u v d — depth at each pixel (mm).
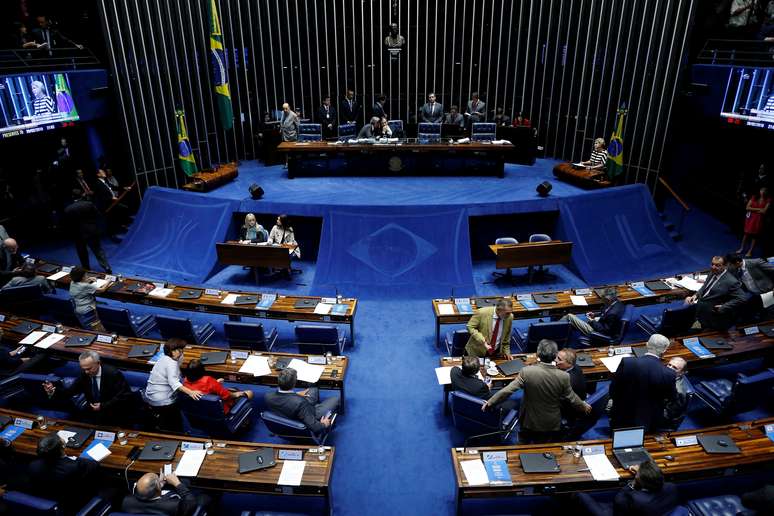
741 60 11180
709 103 11766
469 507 5398
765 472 5695
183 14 14102
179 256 11328
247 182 13539
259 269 11203
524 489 4652
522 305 8102
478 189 12477
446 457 6066
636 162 13289
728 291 6914
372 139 13734
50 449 4551
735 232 12766
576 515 4949
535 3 15391
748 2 13141
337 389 6742
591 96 14344
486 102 17219
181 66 14234
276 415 5387
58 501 4699
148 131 13500
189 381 5746
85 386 5648
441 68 17875
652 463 4164
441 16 17203
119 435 5293
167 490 4867
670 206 14586
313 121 17828
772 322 7176
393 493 5578
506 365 6375
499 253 10016
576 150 15141
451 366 6520
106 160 13430
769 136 13164
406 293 10242
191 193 11992
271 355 6754
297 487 4715
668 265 11086
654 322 8141
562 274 10984
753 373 7371
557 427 5145
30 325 7398
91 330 7594
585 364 6363
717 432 5160
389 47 16234
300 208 11320
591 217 11375
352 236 10914
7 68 10898
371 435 6414
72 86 11875
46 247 12320
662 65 12273
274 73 16688
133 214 13281
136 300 8609
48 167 13547
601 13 13641
